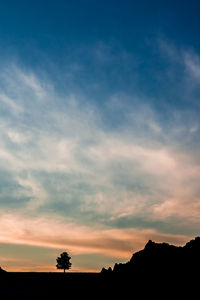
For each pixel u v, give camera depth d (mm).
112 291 59156
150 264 67188
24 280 65562
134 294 55469
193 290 50844
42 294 57969
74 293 58594
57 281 65562
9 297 55750
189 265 60062
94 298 55875
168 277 58594
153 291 54719
